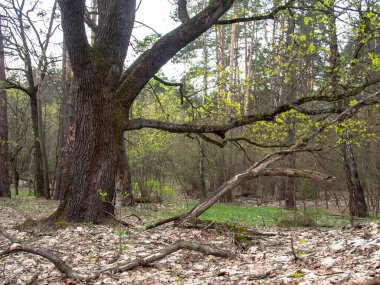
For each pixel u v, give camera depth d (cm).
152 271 627
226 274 579
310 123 1453
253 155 2495
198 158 2562
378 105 1183
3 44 2086
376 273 464
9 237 682
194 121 1516
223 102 1736
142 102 2284
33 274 634
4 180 2206
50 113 3544
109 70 1088
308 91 1838
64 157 2223
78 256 739
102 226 1015
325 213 1950
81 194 1053
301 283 470
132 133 2578
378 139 2014
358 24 1395
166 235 932
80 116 1063
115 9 1098
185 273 608
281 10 1353
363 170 2280
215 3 1181
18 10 1992
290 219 1316
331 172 2477
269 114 1270
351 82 1449
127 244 834
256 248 775
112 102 1096
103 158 1068
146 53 1165
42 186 2425
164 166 2700
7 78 2347
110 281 577
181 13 1305
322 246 766
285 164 2189
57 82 2211
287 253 718
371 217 1797
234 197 2719
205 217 1576
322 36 1477
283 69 1734
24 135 2958
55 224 1024
